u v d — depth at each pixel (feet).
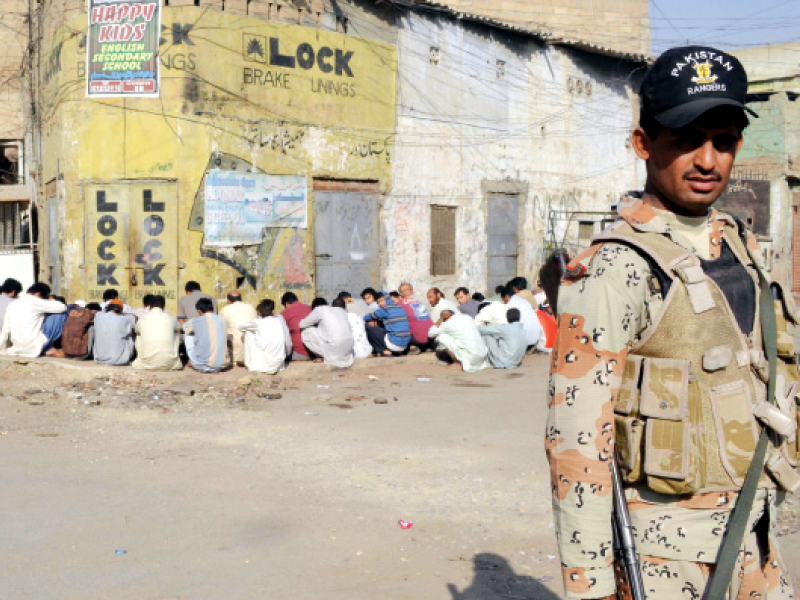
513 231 69.92
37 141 61.31
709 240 6.59
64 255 52.90
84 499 18.31
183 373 34.68
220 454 22.54
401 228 61.11
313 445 23.57
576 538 6.07
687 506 6.29
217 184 51.67
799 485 6.53
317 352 37.09
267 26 53.36
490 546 15.64
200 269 51.47
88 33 51.72
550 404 6.36
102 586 13.69
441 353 40.14
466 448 23.22
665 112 6.27
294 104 54.75
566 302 6.36
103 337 34.96
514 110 69.41
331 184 56.90
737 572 6.42
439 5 61.82
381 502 18.29
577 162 75.56
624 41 87.76
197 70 51.06
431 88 62.90
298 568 14.48
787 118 96.89
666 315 6.17
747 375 6.39
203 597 13.28
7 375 33.53
